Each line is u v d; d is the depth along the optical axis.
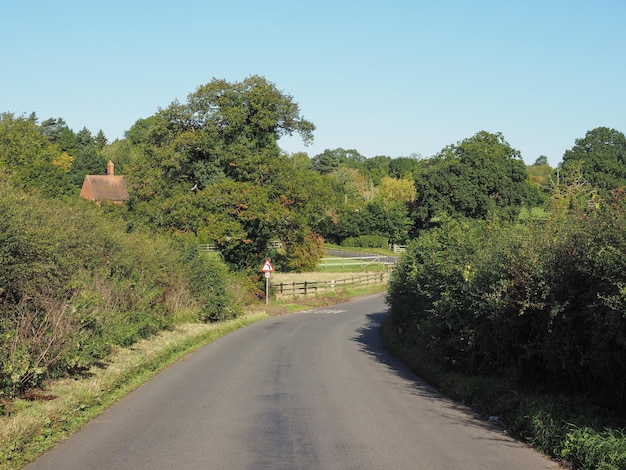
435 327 15.00
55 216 14.89
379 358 18.58
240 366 16.06
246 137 42.28
